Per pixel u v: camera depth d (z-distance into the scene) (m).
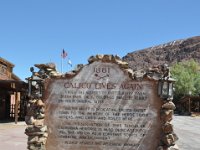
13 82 31.55
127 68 10.30
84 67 10.41
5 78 39.09
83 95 10.37
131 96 10.21
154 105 10.12
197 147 18.72
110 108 10.25
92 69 10.38
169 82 10.02
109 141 10.21
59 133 10.38
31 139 10.22
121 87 10.26
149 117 10.12
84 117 10.32
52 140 10.38
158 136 10.05
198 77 97.38
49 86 10.48
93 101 10.31
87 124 10.30
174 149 9.83
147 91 10.17
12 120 35.44
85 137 10.30
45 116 10.43
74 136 10.33
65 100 10.41
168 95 9.98
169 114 9.91
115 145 10.19
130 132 10.16
